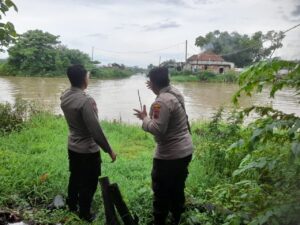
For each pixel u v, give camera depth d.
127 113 20.20
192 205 4.90
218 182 5.94
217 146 6.92
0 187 5.41
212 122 8.24
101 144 4.60
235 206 4.29
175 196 4.44
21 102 11.65
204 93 37.38
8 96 27.75
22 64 67.75
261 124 3.14
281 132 3.31
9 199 5.21
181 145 4.20
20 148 8.05
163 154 4.21
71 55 73.19
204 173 6.41
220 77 63.12
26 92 31.98
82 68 4.66
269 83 3.11
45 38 69.75
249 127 3.39
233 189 4.65
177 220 4.57
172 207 4.53
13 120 10.27
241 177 5.48
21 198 5.34
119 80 68.19
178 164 4.21
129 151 8.80
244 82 3.26
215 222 4.40
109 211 4.21
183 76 65.75
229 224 3.47
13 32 6.03
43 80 54.22
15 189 5.51
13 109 11.42
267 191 4.18
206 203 4.83
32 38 69.12
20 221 4.71
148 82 4.27
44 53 69.12
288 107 16.77
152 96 31.45
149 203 5.02
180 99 4.23
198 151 7.30
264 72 3.07
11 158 6.75
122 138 10.10
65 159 7.14
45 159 6.94
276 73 3.08
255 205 3.58
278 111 3.19
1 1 5.38
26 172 6.02
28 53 66.56
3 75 67.50
